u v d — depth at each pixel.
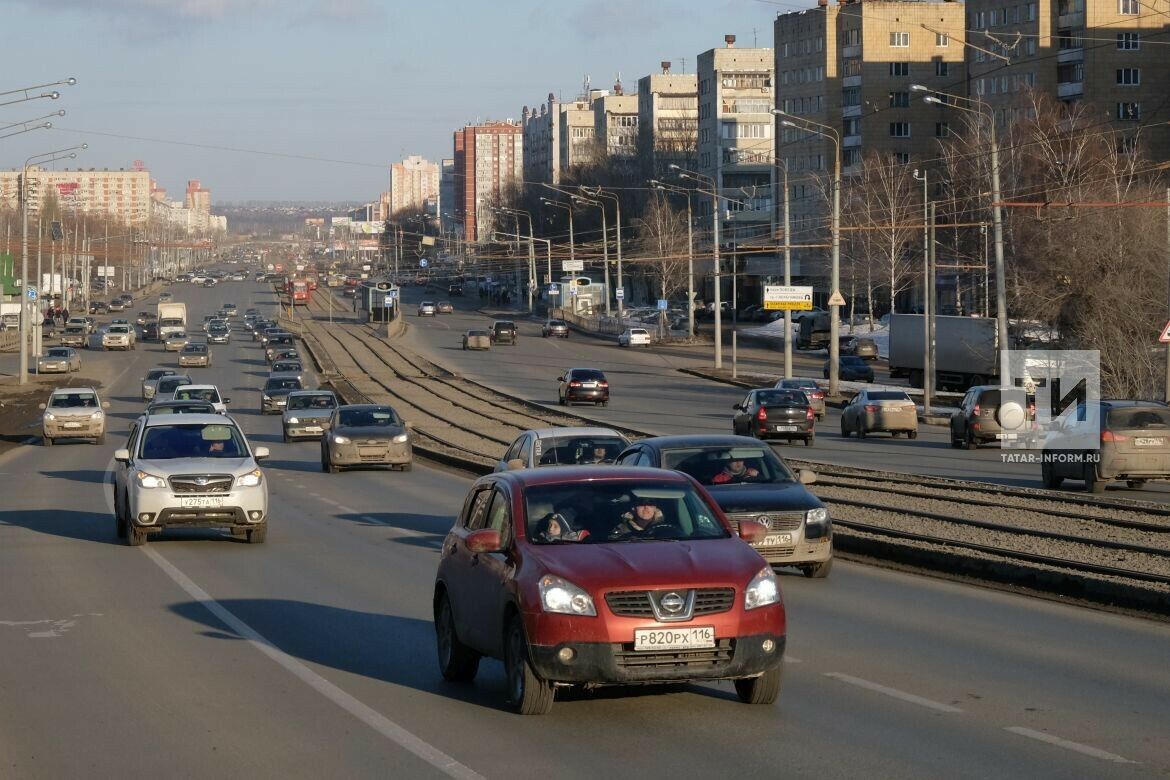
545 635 10.89
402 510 31.39
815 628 15.82
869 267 126.44
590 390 74.25
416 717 11.47
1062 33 134.50
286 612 17.36
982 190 100.81
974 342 80.19
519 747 10.38
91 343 133.88
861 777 9.43
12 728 11.20
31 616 17.12
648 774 9.56
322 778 9.57
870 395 56.16
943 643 14.83
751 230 183.75
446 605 13.25
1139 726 10.92
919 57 150.25
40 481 41.06
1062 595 18.59
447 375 99.81
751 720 11.20
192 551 24.09
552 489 12.33
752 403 51.56
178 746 10.55
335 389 87.69
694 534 12.09
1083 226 61.38
